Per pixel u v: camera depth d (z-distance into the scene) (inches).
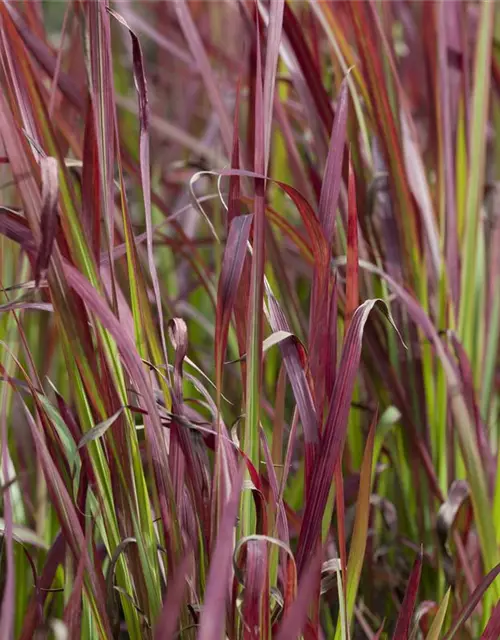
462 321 53.6
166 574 46.4
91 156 45.4
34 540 49.1
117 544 45.8
